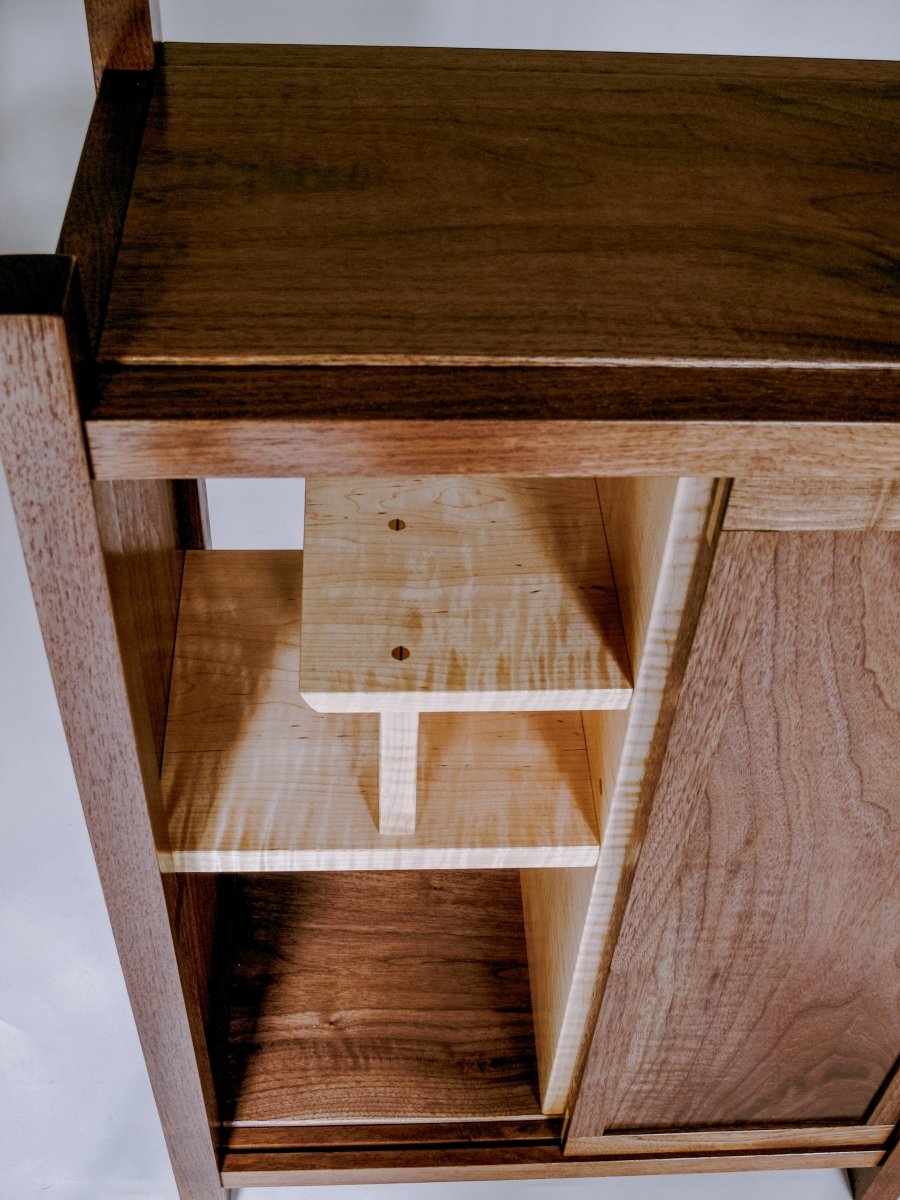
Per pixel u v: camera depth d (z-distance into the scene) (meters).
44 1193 1.16
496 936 1.26
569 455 0.58
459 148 0.75
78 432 0.54
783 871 0.83
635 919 0.86
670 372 0.58
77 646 0.63
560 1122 1.12
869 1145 1.13
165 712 0.91
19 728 1.50
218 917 1.23
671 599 0.67
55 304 0.49
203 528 1.13
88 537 0.58
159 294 0.61
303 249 0.65
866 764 0.75
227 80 0.81
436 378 0.57
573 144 0.76
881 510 0.61
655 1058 1.00
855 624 0.67
